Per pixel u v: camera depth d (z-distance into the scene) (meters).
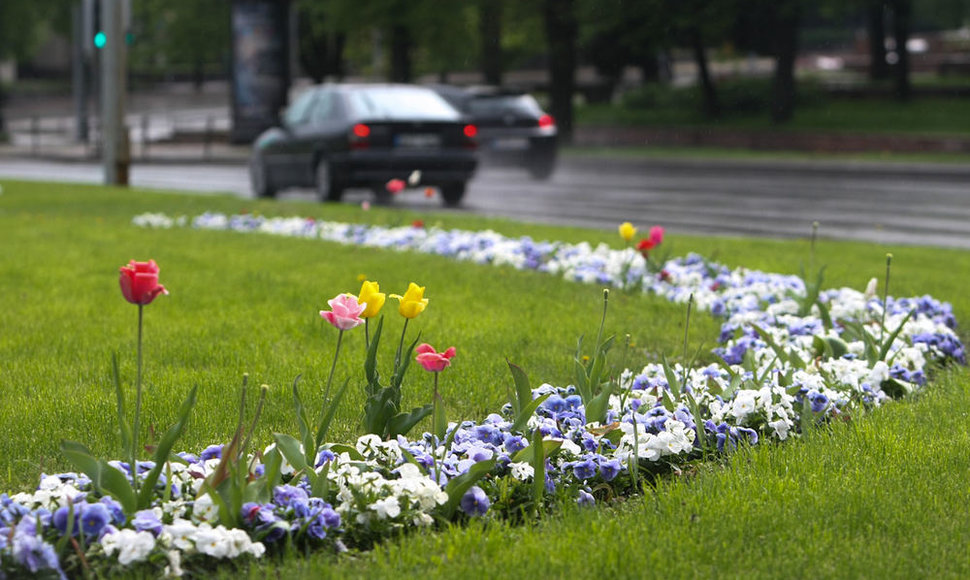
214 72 88.94
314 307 8.26
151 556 3.36
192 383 5.75
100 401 5.33
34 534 3.31
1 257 11.15
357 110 18.77
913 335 6.78
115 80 22.34
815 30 84.25
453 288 9.10
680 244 12.59
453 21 40.97
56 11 62.75
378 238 12.41
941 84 49.16
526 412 4.35
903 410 5.23
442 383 5.81
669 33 40.91
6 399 5.44
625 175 27.66
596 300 8.61
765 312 7.46
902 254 12.13
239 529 3.55
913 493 4.00
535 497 3.88
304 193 22.94
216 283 9.38
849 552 3.47
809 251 12.12
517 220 16.42
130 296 3.51
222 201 18.39
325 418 3.96
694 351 6.85
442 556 3.42
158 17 58.69
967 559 3.41
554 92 39.75
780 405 4.86
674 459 4.51
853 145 33.97
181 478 3.89
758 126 38.91
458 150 18.88
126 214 16.20
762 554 3.47
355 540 3.70
